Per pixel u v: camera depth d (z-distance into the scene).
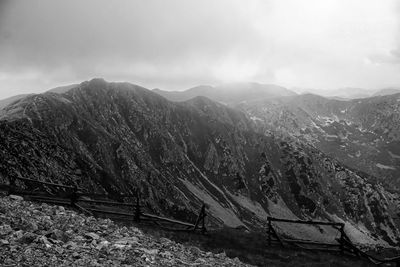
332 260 30.02
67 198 29.41
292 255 30.11
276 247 32.25
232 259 23.73
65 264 13.58
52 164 150.00
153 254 17.66
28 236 15.17
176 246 22.11
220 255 23.66
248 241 32.59
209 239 29.84
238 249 28.92
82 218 22.00
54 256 13.99
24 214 19.00
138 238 20.98
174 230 30.52
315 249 33.16
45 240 15.27
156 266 15.98
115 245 17.17
